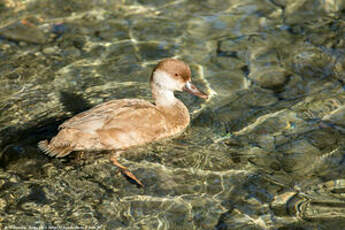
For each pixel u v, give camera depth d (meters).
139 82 8.89
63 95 8.50
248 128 7.64
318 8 10.72
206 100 8.42
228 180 6.57
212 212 6.04
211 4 11.18
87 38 10.09
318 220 5.87
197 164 6.91
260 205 6.13
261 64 9.21
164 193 6.37
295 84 8.62
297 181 6.52
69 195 6.31
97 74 9.08
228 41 9.94
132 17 10.78
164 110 7.96
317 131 7.45
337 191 6.31
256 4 11.09
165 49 9.74
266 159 6.95
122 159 7.08
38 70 9.15
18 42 9.92
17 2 11.19
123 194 6.34
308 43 9.67
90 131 6.96
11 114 7.95
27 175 6.62
